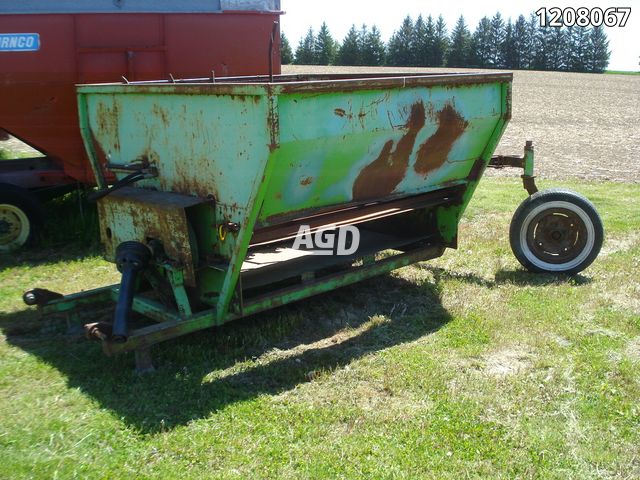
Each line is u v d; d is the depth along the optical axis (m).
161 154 4.79
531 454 3.58
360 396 4.22
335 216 5.24
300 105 4.17
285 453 3.57
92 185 8.10
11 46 7.17
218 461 3.52
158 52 7.75
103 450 3.61
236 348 4.95
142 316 5.60
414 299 6.05
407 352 4.87
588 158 17.16
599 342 5.03
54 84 7.41
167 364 4.66
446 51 91.69
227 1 7.94
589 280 6.54
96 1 7.35
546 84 61.69
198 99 4.34
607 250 7.68
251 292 6.00
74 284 6.46
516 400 4.16
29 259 7.23
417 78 4.93
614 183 12.77
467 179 6.17
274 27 4.77
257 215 4.29
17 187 7.27
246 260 5.67
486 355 4.84
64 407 4.06
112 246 5.14
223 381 4.41
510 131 25.02
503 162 6.96
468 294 6.12
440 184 5.90
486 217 9.36
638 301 5.93
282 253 5.91
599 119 31.16
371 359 4.76
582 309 5.72
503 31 90.75
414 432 3.78
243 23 8.11
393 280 6.58
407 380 4.41
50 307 5.04
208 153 4.40
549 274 6.66
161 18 7.68
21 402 4.11
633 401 4.16
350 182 5.00
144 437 3.73
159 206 4.48
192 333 5.19
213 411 4.02
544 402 4.14
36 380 4.43
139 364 4.49
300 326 5.43
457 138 5.60
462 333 5.23
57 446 3.63
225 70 8.16
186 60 7.92
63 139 7.65
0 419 3.90
